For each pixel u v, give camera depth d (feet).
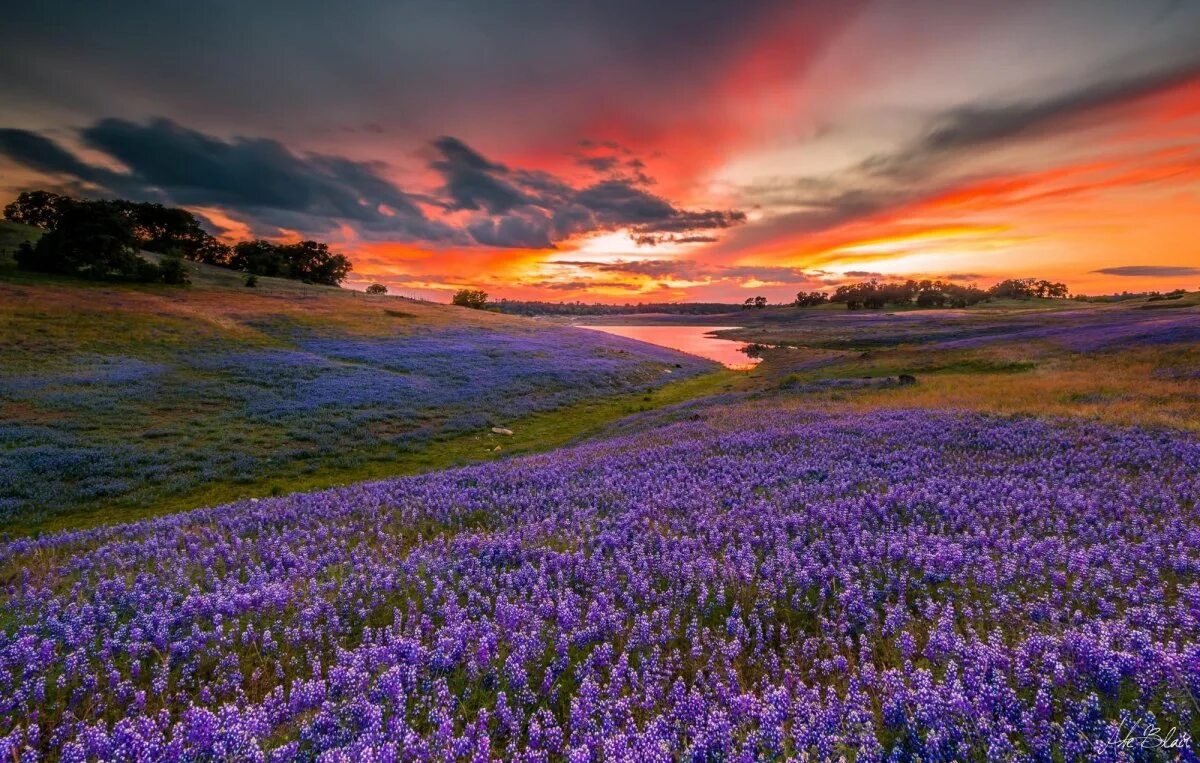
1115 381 88.79
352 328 244.42
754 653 18.83
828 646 18.85
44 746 15.64
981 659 15.99
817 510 32.96
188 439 102.73
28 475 80.43
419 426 123.65
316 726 15.21
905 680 16.20
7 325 170.91
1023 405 70.69
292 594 24.84
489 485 48.32
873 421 63.57
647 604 22.88
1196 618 17.83
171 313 221.25
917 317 493.77
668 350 307.58
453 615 21.76
